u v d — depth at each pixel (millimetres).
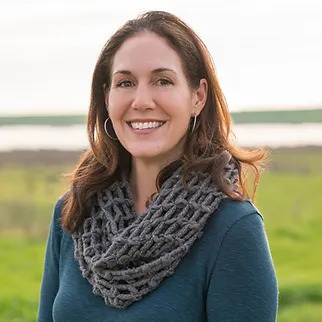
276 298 3982
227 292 3924
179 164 4172
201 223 3959
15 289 14633
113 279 4016
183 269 3984
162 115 4105
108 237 4141
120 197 4273
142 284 3984
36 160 32562
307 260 17297
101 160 4371
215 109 4281
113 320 4012
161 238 3953
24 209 23188
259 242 3963
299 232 20641
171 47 4137
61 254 4402
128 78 4125
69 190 4531
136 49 4113
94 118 4422
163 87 4098
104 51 4289
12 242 20094
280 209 23500
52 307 4469
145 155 4133
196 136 4230
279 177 28328
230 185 4047
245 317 3896
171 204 4000
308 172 28781
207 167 4098
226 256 3938
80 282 4195
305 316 12438
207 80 4254
